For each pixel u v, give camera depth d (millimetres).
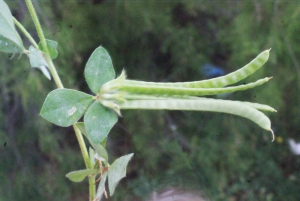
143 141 1046
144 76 1101
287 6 951
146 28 1044
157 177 948
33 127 959
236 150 1075
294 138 1112
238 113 169
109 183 176
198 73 1101
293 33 947
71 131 1033
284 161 1123
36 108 930
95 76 178
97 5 1028
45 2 907
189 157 1047
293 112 1081
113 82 176
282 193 1083
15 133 967
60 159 1001
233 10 1043
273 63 960
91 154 193
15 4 873
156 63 1122
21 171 998
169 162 1034
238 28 992
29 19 862
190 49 1086
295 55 966
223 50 1092
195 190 399
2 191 987
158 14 1051
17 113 951
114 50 1083
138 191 970
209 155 1064
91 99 177
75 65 984
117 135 1051
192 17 1097
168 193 365
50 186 1015
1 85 906
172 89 176
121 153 1042
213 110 171
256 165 1097
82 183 1043
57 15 974
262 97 981
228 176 1073
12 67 899
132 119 1053
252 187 1065
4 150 975
